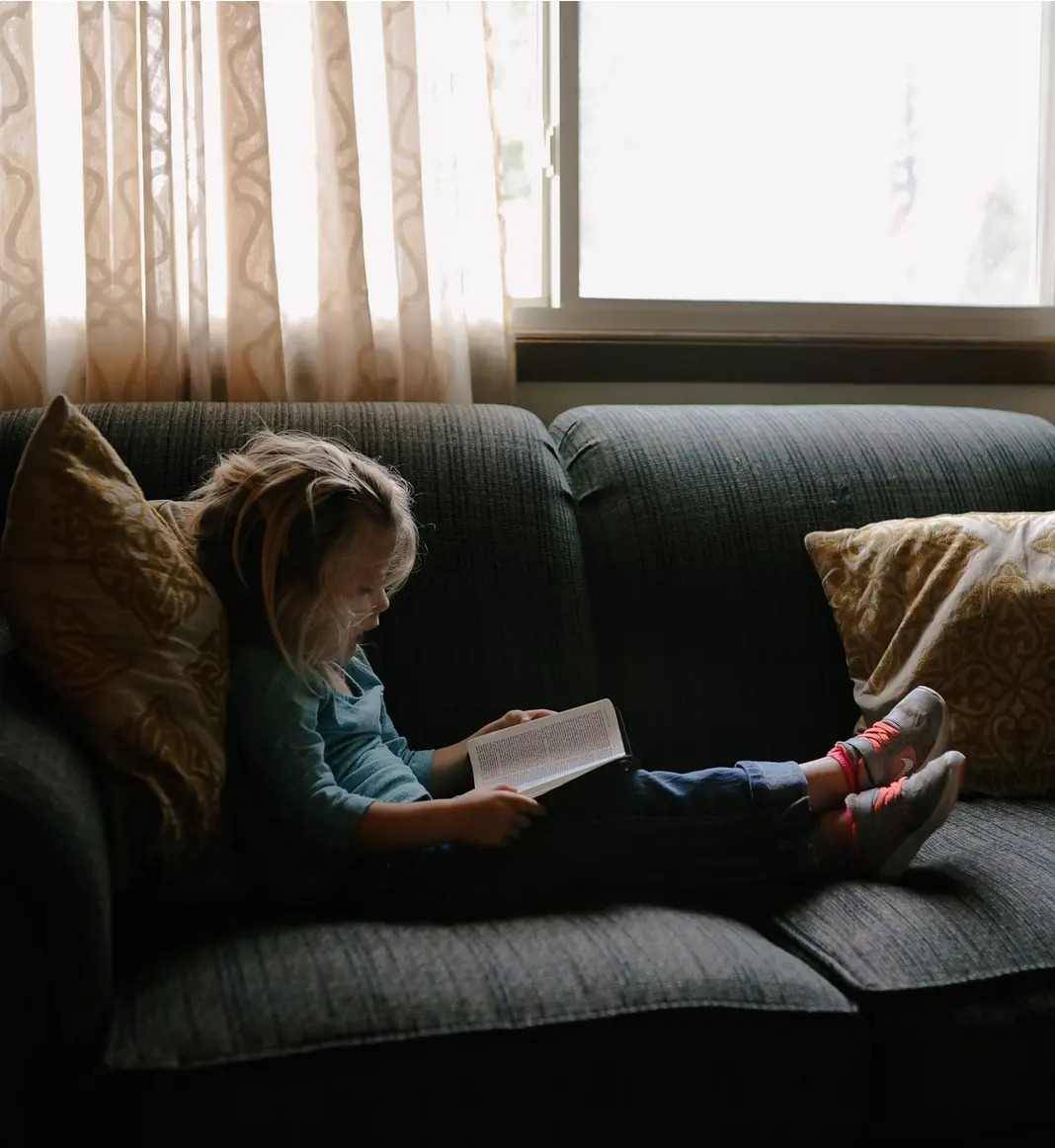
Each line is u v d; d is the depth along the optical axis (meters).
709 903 1.26
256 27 1.70
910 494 1.74
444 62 1.79
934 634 1.55
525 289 2.10
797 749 1.61
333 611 1.21
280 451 1.27
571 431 1.80
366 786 1.27
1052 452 1.86
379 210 1.85
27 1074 0.89
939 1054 1.05
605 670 1.61
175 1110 0.88
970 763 1.50
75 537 1.08
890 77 2.26
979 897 1.19
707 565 1.64
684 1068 0.98
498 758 1.34
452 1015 0.95
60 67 1.73
